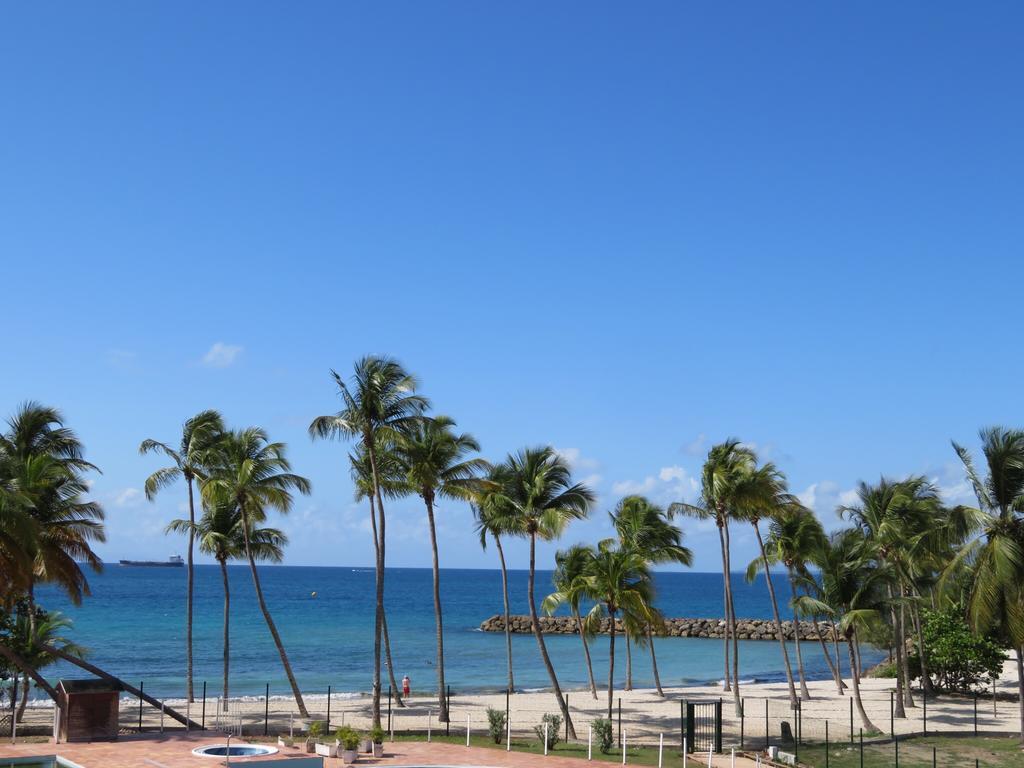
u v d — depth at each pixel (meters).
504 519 48.06
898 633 55.97
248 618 148.50
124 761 32.47
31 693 64.50
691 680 81.19
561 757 36.31
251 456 50.22
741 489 50.38
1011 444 40.22
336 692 68.19
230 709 53.72
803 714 53.12
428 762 34.47
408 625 144.25
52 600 180.25
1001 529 40.34
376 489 43.94
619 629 129.38
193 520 53.97
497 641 118.12
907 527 56.75
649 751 38.56
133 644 103.88
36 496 40.88
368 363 44.19
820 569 56.53
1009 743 42.44
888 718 52.03
